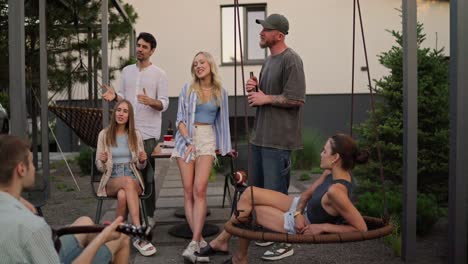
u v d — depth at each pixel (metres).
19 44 4.12
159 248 3.76
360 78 11.08
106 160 3.70
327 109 11.13
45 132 5.81
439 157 4.84
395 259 3.51
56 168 8.57
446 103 4.86
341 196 2.61
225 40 11.24
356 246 3.85
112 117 3.76
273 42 3.65
